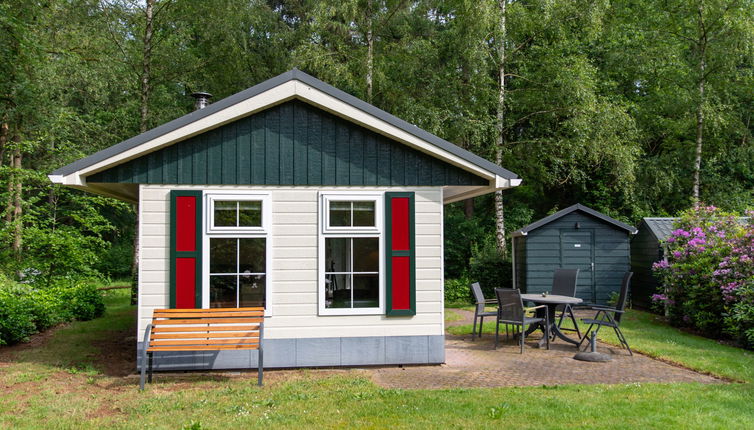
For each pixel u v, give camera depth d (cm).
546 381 726
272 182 795
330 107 789
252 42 2164
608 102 1898
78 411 593
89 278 1472
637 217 2042
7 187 1486
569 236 1580
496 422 543
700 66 1925
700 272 1172
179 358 776
